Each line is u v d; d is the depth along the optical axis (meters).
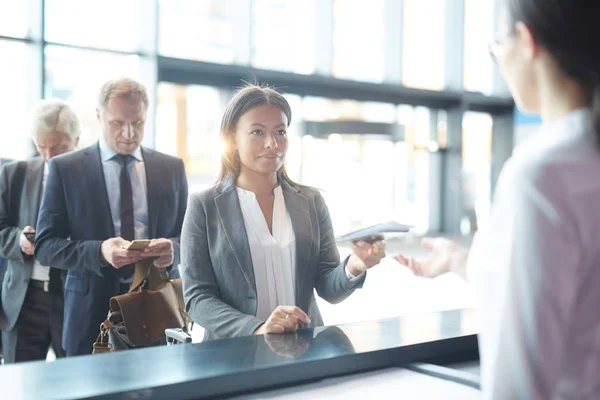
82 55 7.17
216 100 8.92
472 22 12.58
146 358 1.32
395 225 1.63
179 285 2.45
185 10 8.40
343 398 1.24
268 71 9.43
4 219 2.93
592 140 0.78
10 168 3.00
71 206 2.63
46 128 2.89
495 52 0.95
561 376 0.75
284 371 1.29
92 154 2.73
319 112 10.58
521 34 0.86
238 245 1.90
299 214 2.03
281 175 2.11
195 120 8.68
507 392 0.76
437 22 12.12
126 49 7.59
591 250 0.74
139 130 2.69
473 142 13.16
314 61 10.26
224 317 1.75
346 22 10.64
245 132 1.93
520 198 0.77
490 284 0.82
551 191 0.75
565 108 0.85
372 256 1.69
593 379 0.76
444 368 1.42
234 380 1.22
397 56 11.45
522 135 9.62
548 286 0.73
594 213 0.74
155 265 2.39
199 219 1.95
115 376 1.17
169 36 8.31
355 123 10.56
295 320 1.61
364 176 10.88
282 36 9.70
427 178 12.64
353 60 10.85
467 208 13.09
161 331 2.25
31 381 1.14
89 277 2.62
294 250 1.99
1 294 2.92
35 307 2.85
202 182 8.71
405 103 11.88
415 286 7.13
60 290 2.86
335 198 10.44
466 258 1.37
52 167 2.67
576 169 0.76
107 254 2.40
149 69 7.85
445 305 6.14
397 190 11.73
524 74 0.89
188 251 1.94
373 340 1.52
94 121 7.24
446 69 12.42
